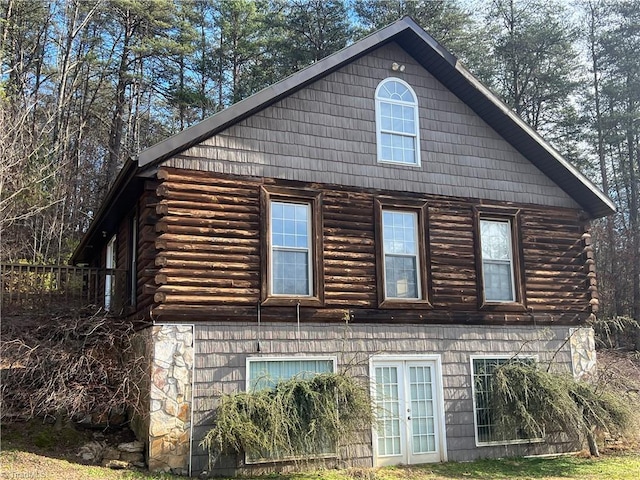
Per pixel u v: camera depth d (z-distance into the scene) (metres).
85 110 31.28
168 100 31.17
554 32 28.41
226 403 9.29
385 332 11.52
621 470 10.96
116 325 10.90
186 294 9.91
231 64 32.72
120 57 29.97
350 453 10.76
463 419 11.94
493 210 13.16
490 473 10.77
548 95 29.39
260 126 11.12
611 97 29.39
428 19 28.36
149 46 27.73
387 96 12.56
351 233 11.55
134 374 10.06
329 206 11.45
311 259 11.12
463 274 12.51
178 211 10.16
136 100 32.25
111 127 31.17
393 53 12.83
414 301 11.87
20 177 15.19
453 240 12.56
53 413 10.82
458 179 12.91
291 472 10.09
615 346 24.20
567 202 14.20
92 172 31.08
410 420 11.50
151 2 27.48
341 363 10.98
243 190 10.74
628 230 27.58
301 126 11.50
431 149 12.76
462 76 12.69
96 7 26.52
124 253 12.96
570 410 11.12
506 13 29.94
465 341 12.30
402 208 12.20
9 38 26.14
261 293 10.48
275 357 10.43
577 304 13.73
